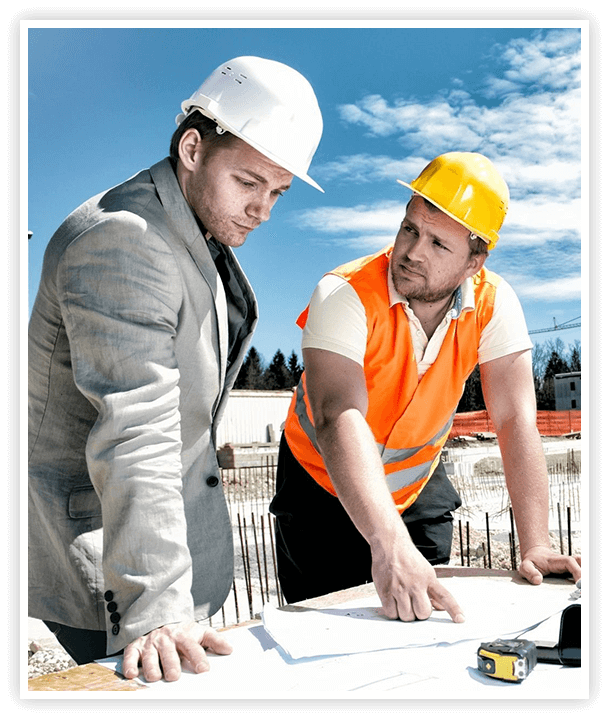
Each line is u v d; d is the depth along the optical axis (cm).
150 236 148
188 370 161
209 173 158
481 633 130
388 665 115
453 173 179
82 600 162
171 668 110
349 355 180
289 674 111
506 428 197
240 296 189
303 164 166
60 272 148
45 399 168
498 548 760
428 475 225
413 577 141
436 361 199
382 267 196
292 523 227
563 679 108
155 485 132
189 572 130
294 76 168
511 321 204
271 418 2244
